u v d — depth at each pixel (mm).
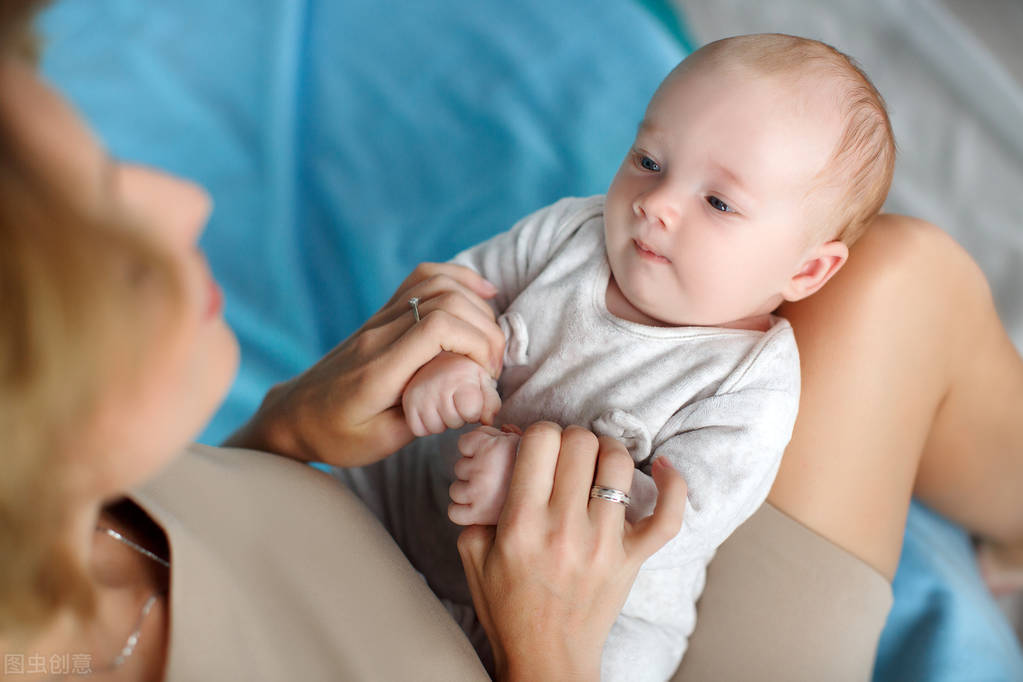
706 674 1166
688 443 1069
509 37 2104
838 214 1125
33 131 459
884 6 2523
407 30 2146
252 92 2078
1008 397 1372
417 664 847
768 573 1181
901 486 1226
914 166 2223
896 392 1182
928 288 1191
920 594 1528
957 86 2375
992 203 2170
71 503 595
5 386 466
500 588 907
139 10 2154
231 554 831
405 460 1300
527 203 1871
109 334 478
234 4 2191
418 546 1288
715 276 1098
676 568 1158
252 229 1900
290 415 1089
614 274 1172
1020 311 1979
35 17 498
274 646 783
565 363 1177
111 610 758
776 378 1099
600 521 888
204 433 1649
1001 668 1444
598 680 934
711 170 1080
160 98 2031
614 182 1164
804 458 1178
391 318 1104
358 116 2039
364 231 1869
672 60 2082
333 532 944
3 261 436
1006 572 1699
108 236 468
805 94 1078
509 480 950
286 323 1803
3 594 592
